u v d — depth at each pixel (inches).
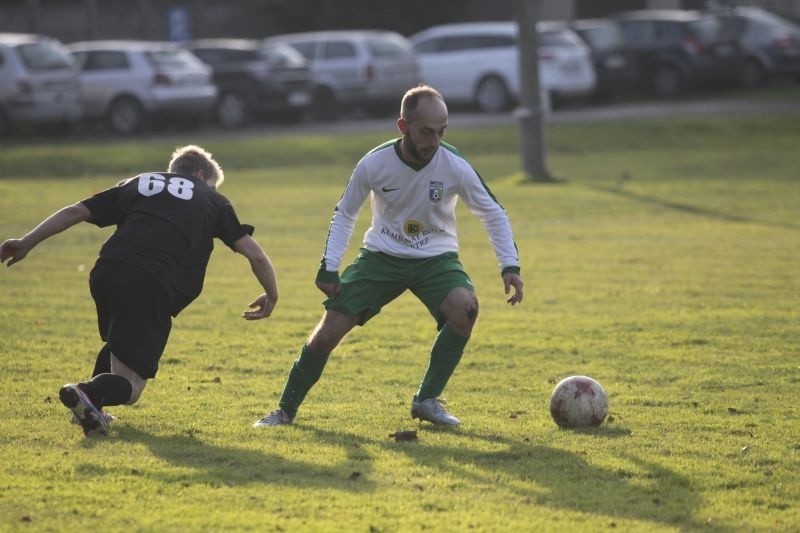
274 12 6013.8
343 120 4439.0
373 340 1268.5
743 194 2637.8
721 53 4771.2
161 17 6003.9
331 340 876.0
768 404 977.5
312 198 2625.5
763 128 3774.6
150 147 3412.9
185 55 4020.7
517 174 2977.4
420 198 856.9
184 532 637.9
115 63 3941.9
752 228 2174.0
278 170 3211.1
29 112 3745.1
